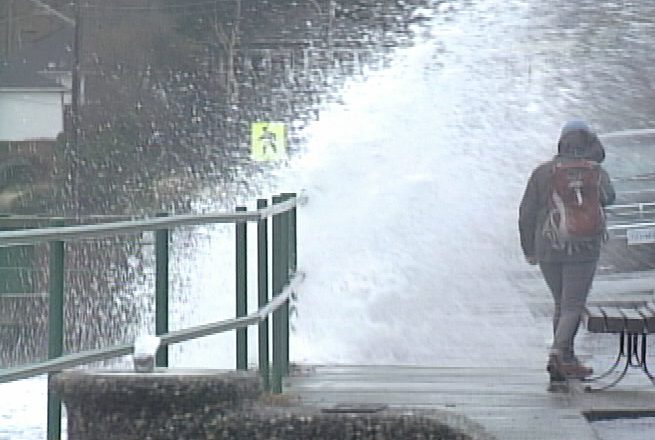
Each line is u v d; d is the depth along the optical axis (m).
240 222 31.50
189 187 82.00
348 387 35.91
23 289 28.77
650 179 52.72
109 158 89.56
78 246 47.31
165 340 25.97
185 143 87.19
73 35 101.62
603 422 32.56
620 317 34.88
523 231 37.06
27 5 103.81
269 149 73.56
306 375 38.34
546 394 35.38
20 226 39.75
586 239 36.00
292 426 22.36
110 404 20.86
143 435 20.89
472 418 31.30
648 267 49.50
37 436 29.80
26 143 92.81
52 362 22.70
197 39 99.44
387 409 24.11
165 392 20.94
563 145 36.50
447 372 39.50
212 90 92.94
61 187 88.50
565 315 36.38
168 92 95.44
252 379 22.12
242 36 95.06
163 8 102.25
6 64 98.38
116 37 102.00
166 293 28.66
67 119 94.75
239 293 31.89
